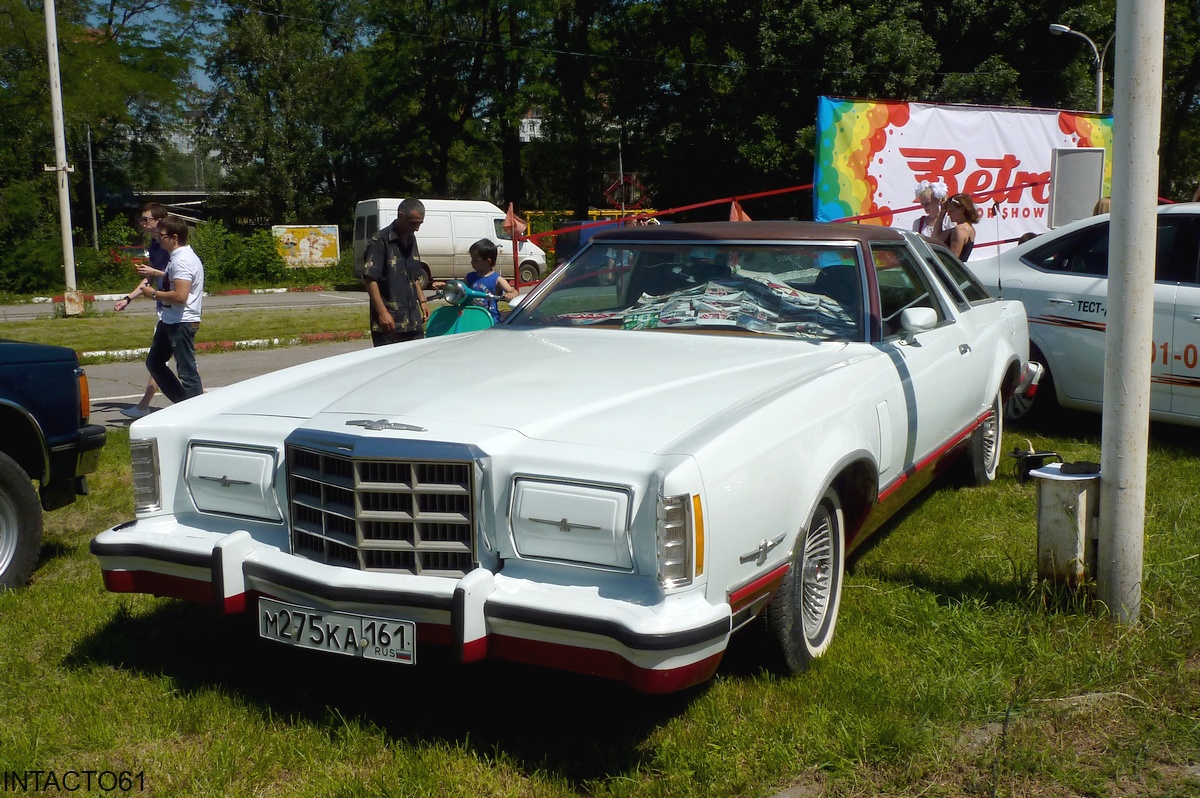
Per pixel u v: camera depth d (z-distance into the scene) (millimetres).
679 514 2719
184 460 3449
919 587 4250
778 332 4203
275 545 3289
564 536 2842
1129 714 3188
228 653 3818
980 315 5684
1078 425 7605
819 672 3447
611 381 3504
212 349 13172
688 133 28297
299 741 3117
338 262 34531
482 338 4441
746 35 25719
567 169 40812
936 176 11500
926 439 4582
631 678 2695
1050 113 12016
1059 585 3877
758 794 2785
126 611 4148
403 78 39000
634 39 30281
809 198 26250
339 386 3598
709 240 4598
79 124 34938
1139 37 3521
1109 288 3697
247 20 43000
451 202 26422
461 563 2969
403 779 2867
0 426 4543
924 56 23797
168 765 2990
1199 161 47125
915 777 2859
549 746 3086
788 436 3199
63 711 3328
